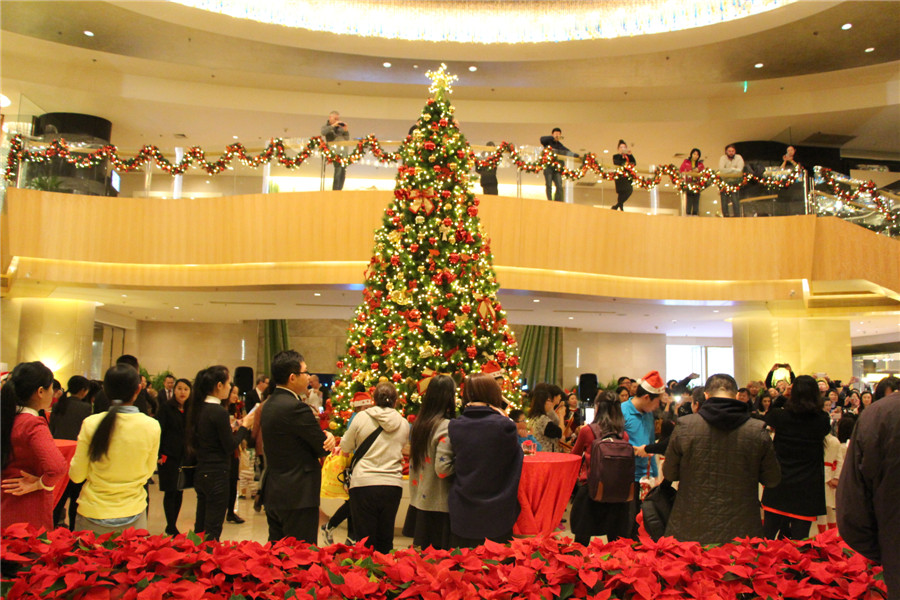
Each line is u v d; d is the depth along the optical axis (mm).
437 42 14117
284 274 11281
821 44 13594
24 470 3492
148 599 2338
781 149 17312
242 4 12914
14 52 14258
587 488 5047
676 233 12062
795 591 2598
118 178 11719
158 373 18969
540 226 11367
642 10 13453
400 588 2508
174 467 5844
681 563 2697
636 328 19500
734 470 3645
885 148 17625
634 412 5703
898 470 2248
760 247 12133
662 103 16422
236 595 2441
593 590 2555
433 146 7125
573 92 16141
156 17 12945
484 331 7141
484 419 3738
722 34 13367
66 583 2412
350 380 7184
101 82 15039
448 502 3768
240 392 14898
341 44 14109
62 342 13883
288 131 17125
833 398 10281
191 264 11727
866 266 11859
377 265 7277
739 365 15219
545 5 13820
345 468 5602
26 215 11336
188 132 17141
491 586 2525
